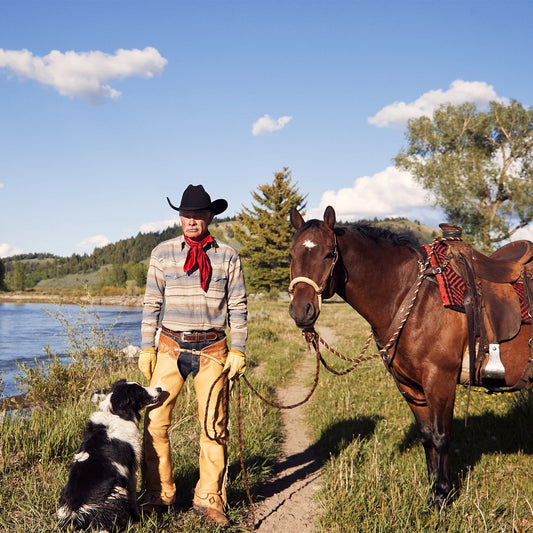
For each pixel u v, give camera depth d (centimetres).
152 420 333
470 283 346
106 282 11175
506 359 349
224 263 343
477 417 551
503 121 3231
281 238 5131
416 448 484
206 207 329
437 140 3319
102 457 299
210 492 336
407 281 361
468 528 321
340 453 488
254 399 688
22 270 13012
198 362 334
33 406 667
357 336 1591
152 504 333
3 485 382
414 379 362
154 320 346
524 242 402
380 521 333
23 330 2414
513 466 430
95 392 665
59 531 291
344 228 369
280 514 375
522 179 3123
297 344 1459
